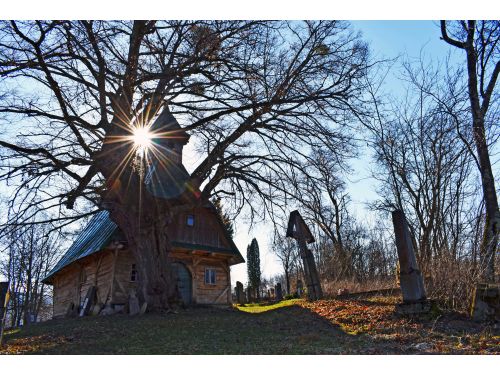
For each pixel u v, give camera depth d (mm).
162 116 20672
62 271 29141
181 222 25078
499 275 12141
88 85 15320
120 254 22625
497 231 12977
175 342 10305
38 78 14867
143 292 16844
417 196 17797
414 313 11031
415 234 18094
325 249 37062
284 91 16125
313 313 13688
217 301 25891
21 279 41656
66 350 9555
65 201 15125
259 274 48188
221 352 8797
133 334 11625
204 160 17625
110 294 21781
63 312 28453
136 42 15680
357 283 22641
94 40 14289
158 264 17250
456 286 11641
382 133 18547
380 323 10891
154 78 15562
